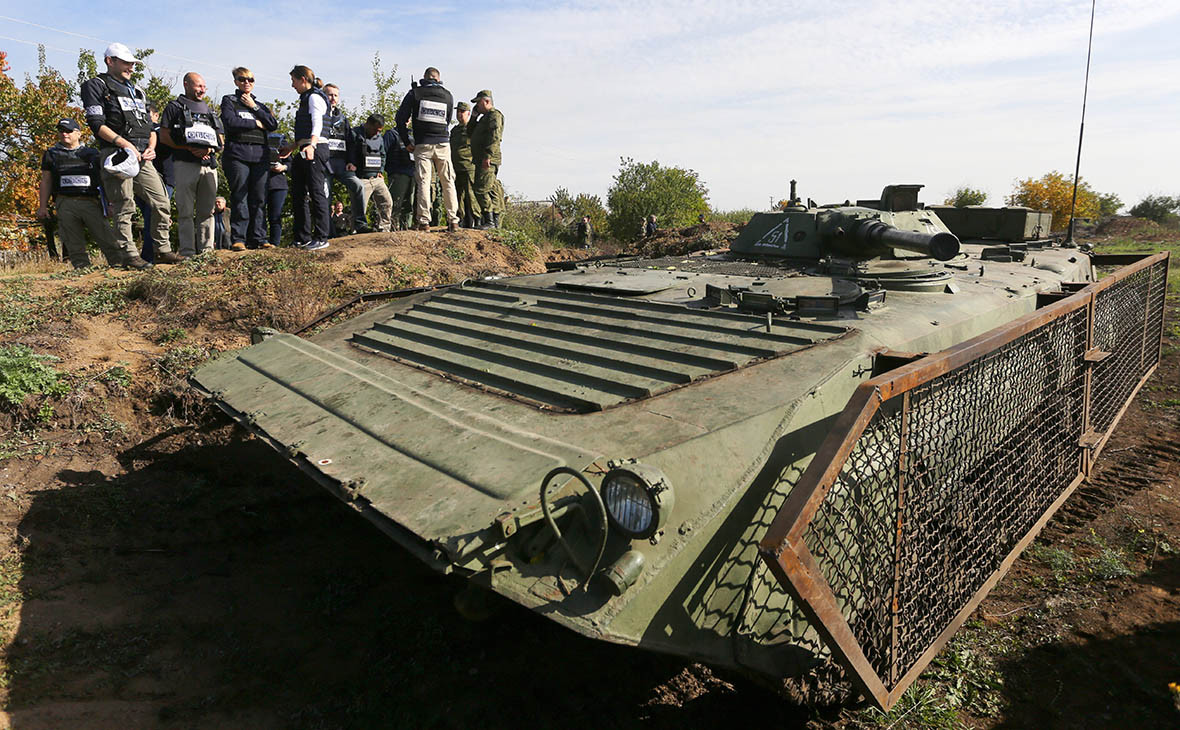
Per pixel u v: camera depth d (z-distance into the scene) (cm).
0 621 428
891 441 349
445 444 360
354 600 489
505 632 460
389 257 1091
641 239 2664
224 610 469
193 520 571
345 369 502
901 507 351
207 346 809
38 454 621
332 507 618
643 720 390
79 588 471
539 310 570
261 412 457
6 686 380
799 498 291
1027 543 479
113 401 707
